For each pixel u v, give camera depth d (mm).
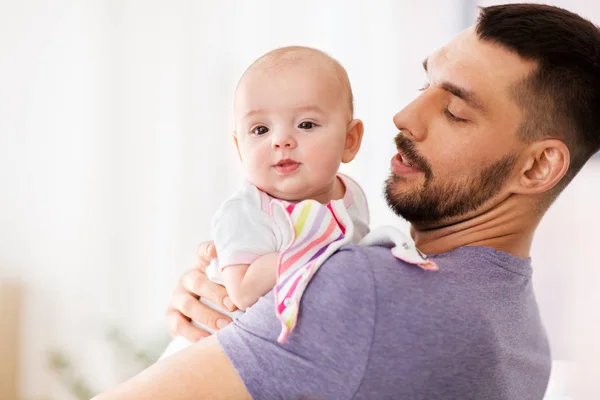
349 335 923
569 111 1104
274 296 977
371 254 976
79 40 3213
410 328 932
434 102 1143
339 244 1016
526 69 1093
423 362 934
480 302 998
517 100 1094
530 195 1136
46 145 3213
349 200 1257
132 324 3275
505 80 1097
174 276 3303
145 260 3293
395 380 925
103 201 3254
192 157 3299
